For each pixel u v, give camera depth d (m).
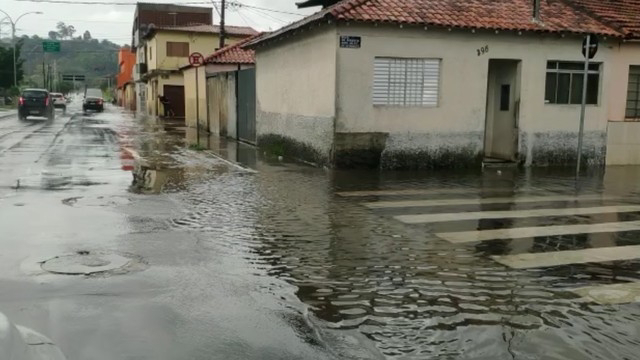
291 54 16.36
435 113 14.39
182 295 5.21
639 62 15.99
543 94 15.32
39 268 5.87
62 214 8.42
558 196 10.89
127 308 4.87
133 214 8.52
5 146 18.31
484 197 10.66
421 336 4.47
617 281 5.86
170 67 45.09
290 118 16.56
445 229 8.01
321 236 7.48
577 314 4.96
